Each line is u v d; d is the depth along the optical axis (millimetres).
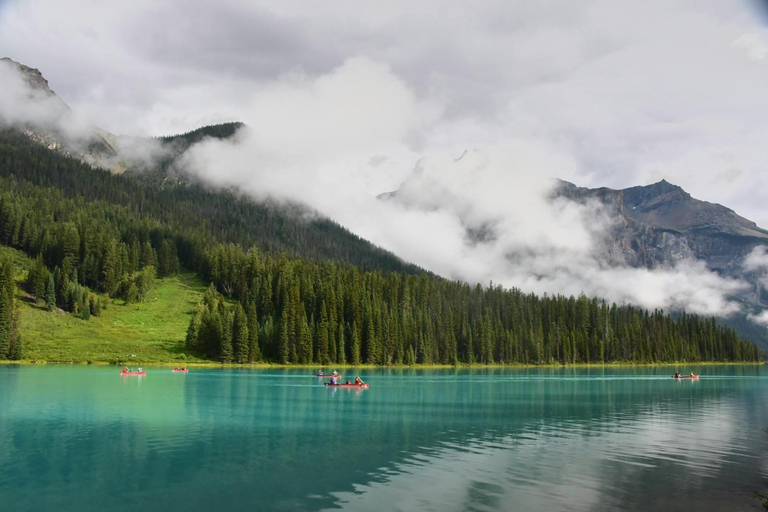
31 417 70688
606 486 41656
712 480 43469
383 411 81312
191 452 52312
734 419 75812
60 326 195000
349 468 46594
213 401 89250
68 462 48062
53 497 38812
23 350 164875
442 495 39281
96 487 41031
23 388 100812
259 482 42406
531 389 122625
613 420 74125
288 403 89438
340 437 60312
